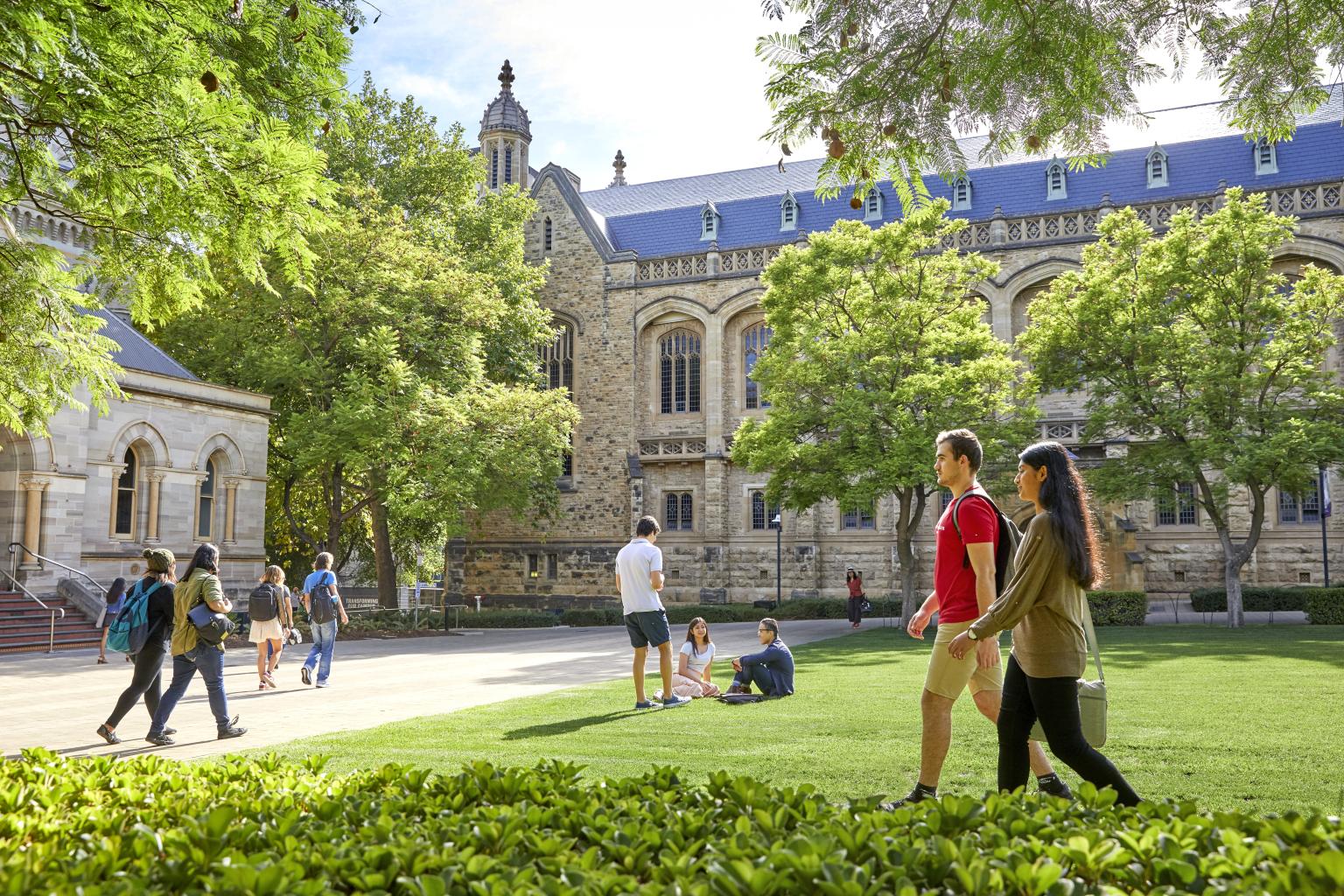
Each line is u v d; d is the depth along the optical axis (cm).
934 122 715
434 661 2117
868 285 3275
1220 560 4022
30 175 723
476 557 5159
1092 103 726
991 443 2961
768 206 5191
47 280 902
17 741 1014
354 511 3475
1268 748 804
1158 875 306
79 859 338
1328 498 3434
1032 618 523
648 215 5466
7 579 2606
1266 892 271
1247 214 2880
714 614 4025
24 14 553
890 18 682
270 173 729
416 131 4047
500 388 3553
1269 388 3136
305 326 3297
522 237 4356
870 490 2945
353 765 782
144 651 995
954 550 581
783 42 690
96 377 968
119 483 2955
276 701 1370
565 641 2838
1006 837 346
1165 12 701
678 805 420
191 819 390
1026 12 677
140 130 656
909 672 1603
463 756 817
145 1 640
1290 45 737
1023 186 4659
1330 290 2861
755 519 4747
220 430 3234
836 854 312
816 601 4100
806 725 983
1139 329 2970
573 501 4997
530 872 311
